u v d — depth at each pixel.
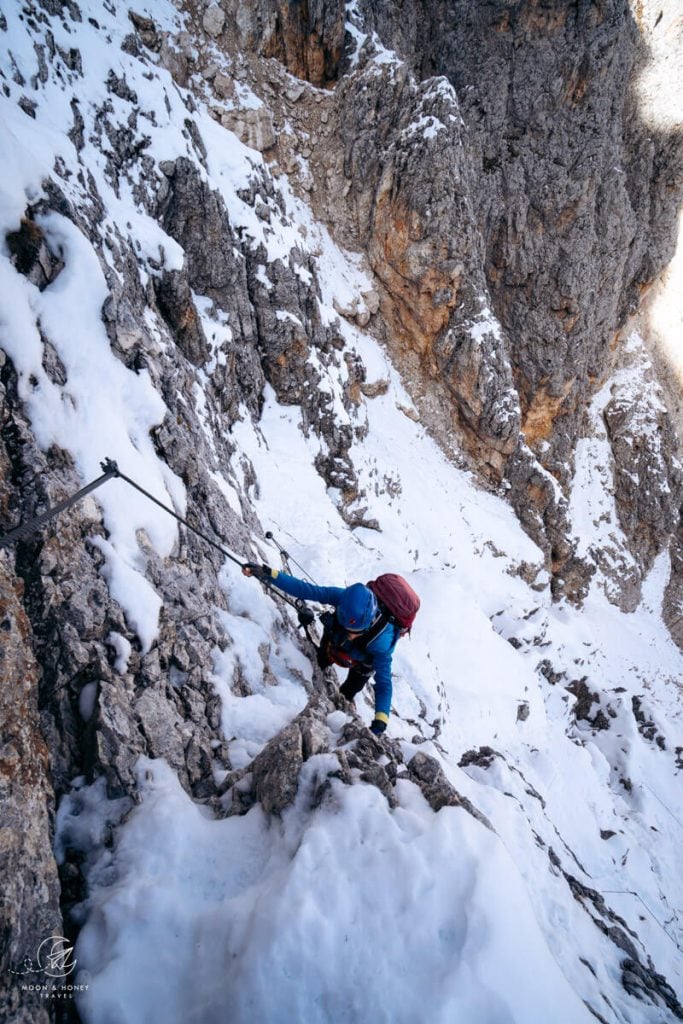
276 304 10.42
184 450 5.04
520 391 16.45
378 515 11.29
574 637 13.17
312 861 2.77
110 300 4.70
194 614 4.19
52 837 2.91
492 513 14.65
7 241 4.16
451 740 7.48
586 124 16.00
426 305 13.78
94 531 3.78
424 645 8.51
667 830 9.59
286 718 4.23
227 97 11.67
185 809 3.15
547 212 16.02
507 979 2.50
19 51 6.78
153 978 2.54
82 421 4.08
